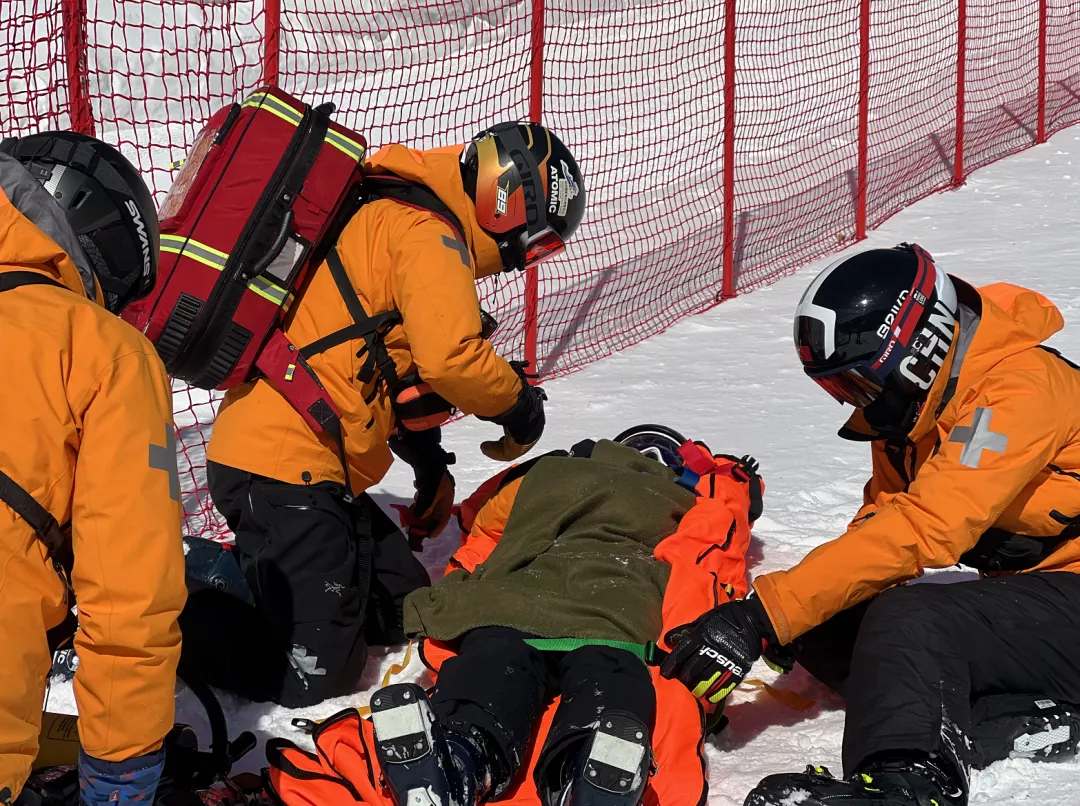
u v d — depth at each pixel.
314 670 3.03
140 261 2.16
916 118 13.50
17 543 1.79
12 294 1.84
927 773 2.25
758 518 4.04
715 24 15.53
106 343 1.85
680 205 10.41
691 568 3.00
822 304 2.64
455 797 2.13
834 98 14.16
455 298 3.04
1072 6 17.39
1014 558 2.69
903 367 2.59
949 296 2.61
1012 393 2.51
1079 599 2.56
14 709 1.79
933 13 16.84
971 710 2.55
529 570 2.98
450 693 2.41
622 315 7.53
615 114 12.88
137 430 1.84
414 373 3.24
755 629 2.58
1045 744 2.49
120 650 1.81
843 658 2.89
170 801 2.20
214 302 2.99
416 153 3.31
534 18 5.95
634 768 2.08
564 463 3.22
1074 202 10.01
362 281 3.14
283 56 11.84
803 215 10.00
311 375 3.08
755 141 12.66
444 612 2.88
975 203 10.20
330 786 2.39
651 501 3.17
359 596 3.17
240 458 3.12
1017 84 14.77
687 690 2.61
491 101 12.16
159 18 11.23
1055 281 7.42
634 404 5.72
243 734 2.48
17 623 1.79
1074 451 2.56
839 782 2.24
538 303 7.74
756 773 2.61
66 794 2.11
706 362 6.50
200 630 3.01
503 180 3.30
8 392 1.78
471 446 5.23
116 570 1.79
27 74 4.99
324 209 3.09
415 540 3.87
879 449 3.03
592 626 2.74
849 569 2.54
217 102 10.88
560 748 2.29
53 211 1.96
